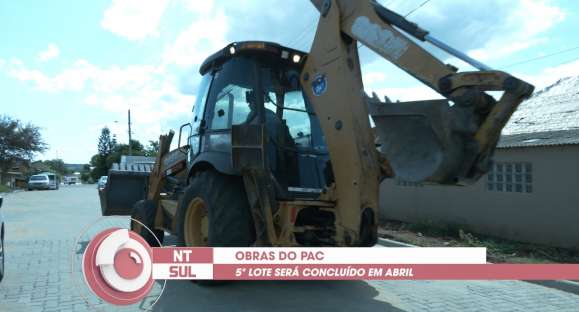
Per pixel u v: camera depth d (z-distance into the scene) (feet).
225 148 17.49
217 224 16.34
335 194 15.34
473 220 32.60
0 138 133.28
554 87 41.83
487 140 11.71
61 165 349.82
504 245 27.96
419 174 12.54
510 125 37.11
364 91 15.20
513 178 30.12
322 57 15.94
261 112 16.80
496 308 16.26
